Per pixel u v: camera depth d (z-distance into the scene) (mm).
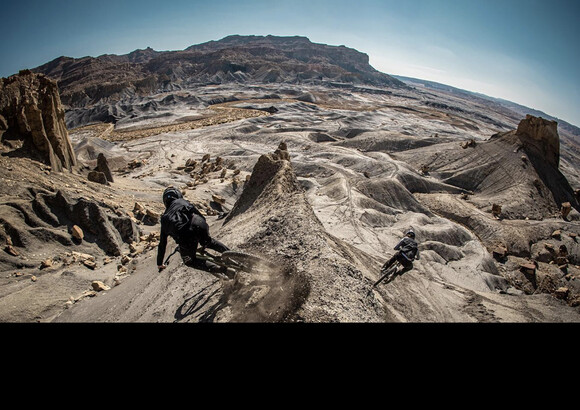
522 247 42312
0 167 16297
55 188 17062
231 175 46156
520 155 64688
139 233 17609
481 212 51312
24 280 11969
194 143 81000
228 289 5480
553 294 33500
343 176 55156
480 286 31406
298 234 7672
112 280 12945
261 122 110250
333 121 122750
